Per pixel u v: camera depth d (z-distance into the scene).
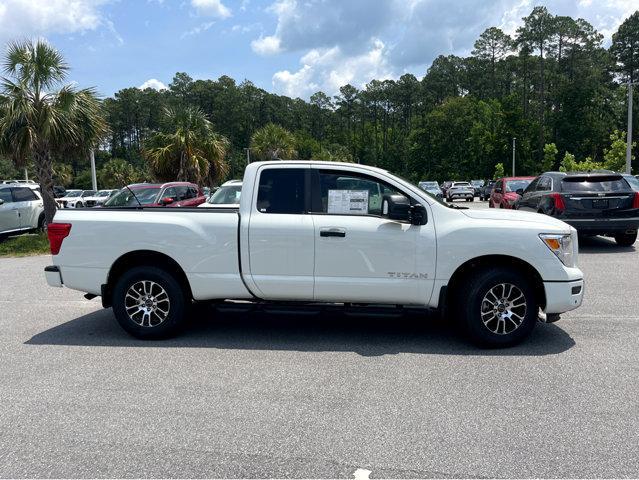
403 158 122.75
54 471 3.18
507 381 4.51
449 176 101.44
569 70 95.31
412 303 5.48
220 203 12.45
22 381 4.61
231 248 5.57
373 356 5.19
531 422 3.75
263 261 5.53
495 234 5.26
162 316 5.77
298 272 5.50
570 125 84.94
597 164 42.34
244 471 3.17
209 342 5.70
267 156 50.91
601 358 5.06
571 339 5.67
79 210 5.97
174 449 3.42
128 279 5.72
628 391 4.27
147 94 113.94
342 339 5.77
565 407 3.99
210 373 4.77
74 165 105.94
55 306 7.55
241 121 105.50
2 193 15.28
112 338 5.89
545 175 12.59
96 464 3.25
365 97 138.88
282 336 5.90
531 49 99.31
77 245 5.80
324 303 5.73
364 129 134.88
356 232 5.38
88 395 4.29
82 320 6.73
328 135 131.50
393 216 5.39
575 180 11.48
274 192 5.61
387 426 3.71
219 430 3.67
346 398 4.19
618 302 7.26
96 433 3.64
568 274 5.30
